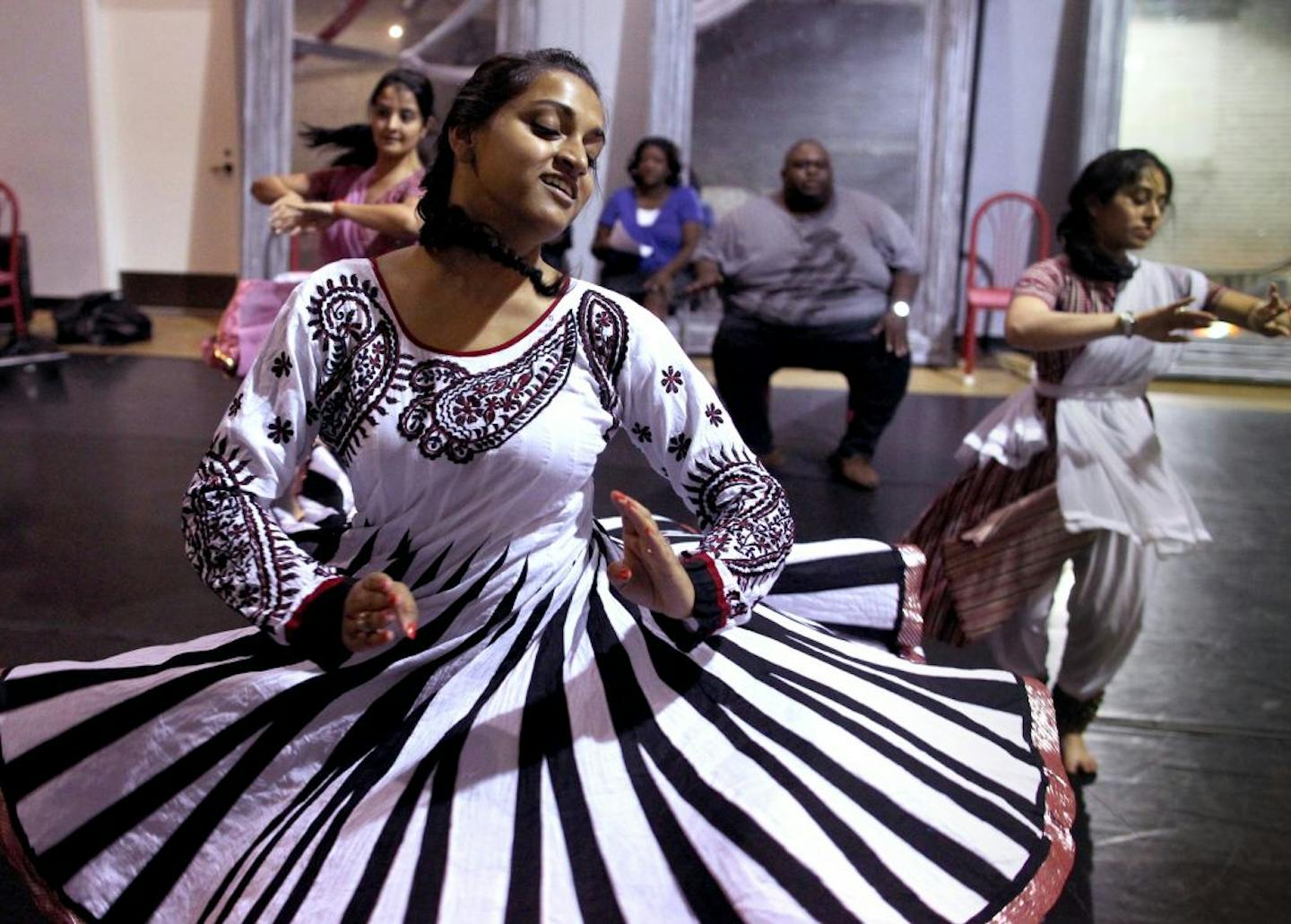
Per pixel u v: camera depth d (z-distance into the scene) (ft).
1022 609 10.33
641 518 5.11
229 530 5.29
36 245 34.99
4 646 11.88
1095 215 9.76
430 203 5.57
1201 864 9.00
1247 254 28.68
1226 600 14.58
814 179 19.07
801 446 21.40
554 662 5.65
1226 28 28.25
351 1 30.76
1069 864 5.24
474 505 5.59
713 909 4.73
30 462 18.75
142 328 30.42
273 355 5.52
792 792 5.15
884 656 6.63
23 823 5.61
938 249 29.89
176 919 5.40
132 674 5.89
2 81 34.04
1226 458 21.47
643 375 5.89
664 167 24.34
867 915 4.69
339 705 5.57
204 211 34.65
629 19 30.58
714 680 5.73
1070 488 9.66
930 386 27.50
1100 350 9.71
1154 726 11.25
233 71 33.68
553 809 5.12
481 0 30.48
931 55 29.43
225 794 5.53
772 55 29.66
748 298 19.19
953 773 5.54
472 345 5.53
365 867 4.91
